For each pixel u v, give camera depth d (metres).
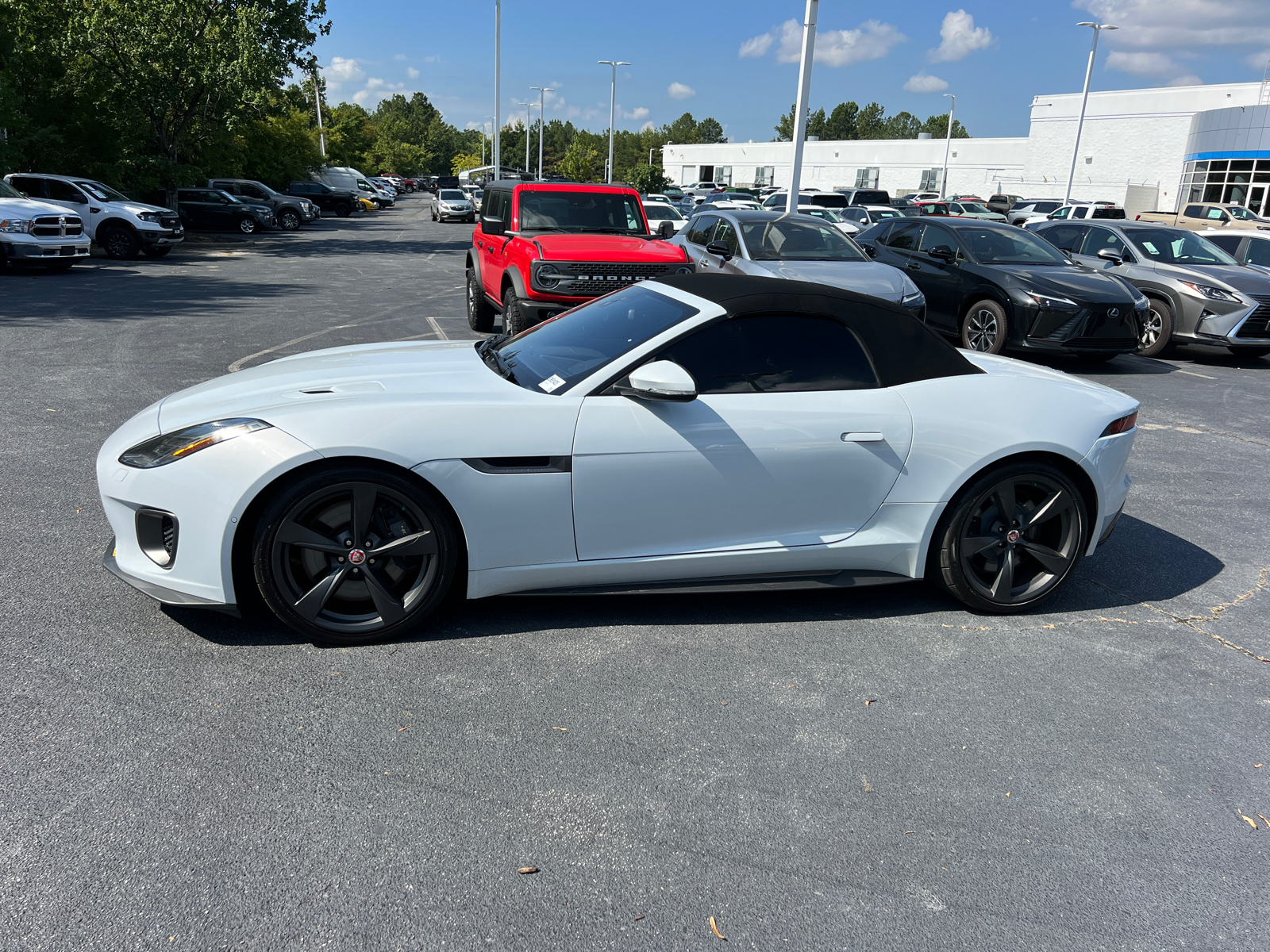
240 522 3.05
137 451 3.13
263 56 26.97
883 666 3.35
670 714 2.94
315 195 47.41
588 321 3.87
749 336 3.49
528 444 3.20
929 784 2.65
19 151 22.92
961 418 3.61
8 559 3.83
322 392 3.34
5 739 2.61
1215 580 4.38
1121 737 2.95
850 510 3.58
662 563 3.44
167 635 3.26
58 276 15.91
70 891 2.06
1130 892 2.25
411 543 3.21
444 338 10.52
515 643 3.35
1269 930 2.15
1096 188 50.47
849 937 2.06
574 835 2.35
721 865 2.27
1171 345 12.27
